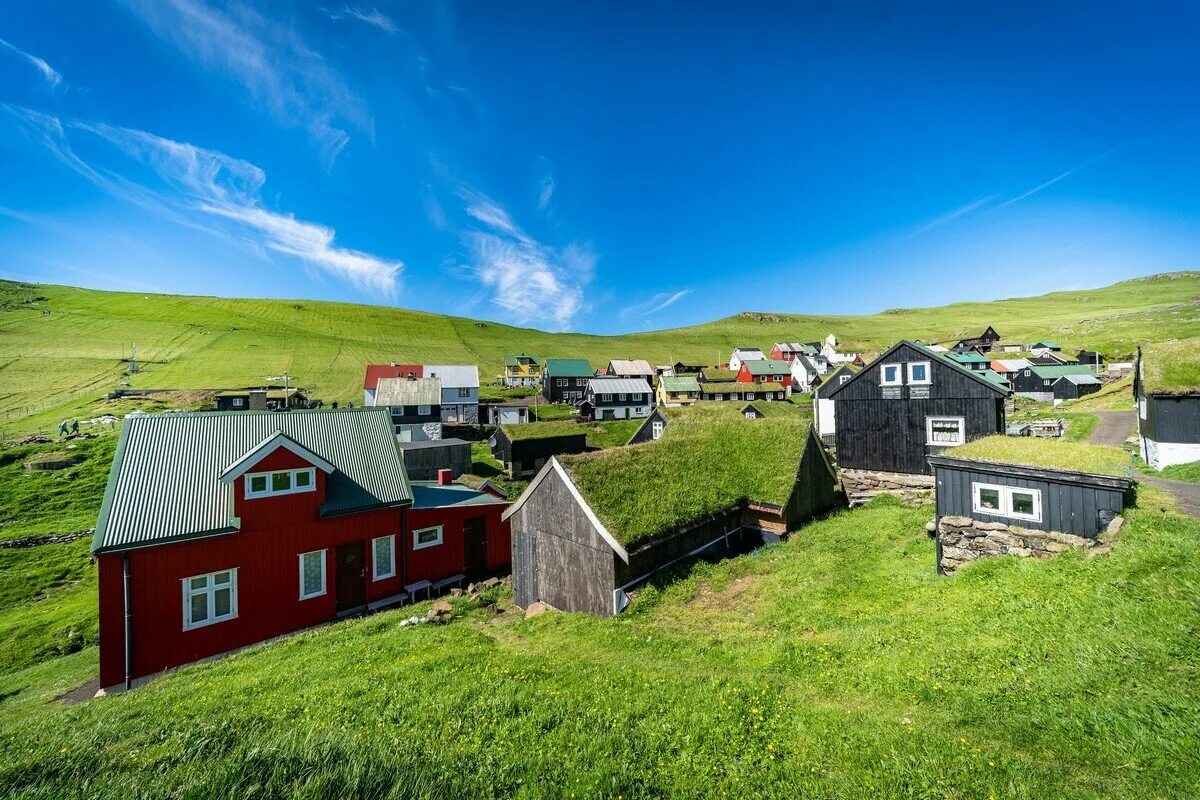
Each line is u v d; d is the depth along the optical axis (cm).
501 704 908
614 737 765
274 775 617
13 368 8825
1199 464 2331
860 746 692
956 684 833
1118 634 851
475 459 5762
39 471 4275
